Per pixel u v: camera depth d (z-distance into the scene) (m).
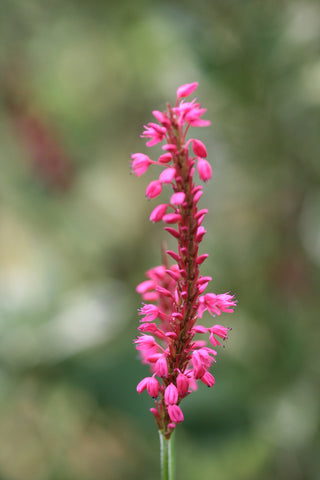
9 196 7.41
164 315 2.44
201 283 2.38
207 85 6.03
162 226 7.60
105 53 7.75
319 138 5.95
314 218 5.99
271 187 6.21
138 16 6.97
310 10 5.77
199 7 6.05
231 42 6.00
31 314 5.70
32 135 7.26
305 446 5.84
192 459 5.94
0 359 5.49
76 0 7.17
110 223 7.67
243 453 5.61
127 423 6.06
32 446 6.62
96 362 5.53
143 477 6.34
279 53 5.76
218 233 6.46
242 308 6.18
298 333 5.97
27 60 7.70
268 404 5.74
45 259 7.45
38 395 5.77
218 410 5.25
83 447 6.75
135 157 2.32
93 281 7.27
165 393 2.33
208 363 2.37
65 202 7.50
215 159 6.47
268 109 5.93
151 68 7.41
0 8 7.34
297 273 6.18
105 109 8.08
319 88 5.53
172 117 2.30
